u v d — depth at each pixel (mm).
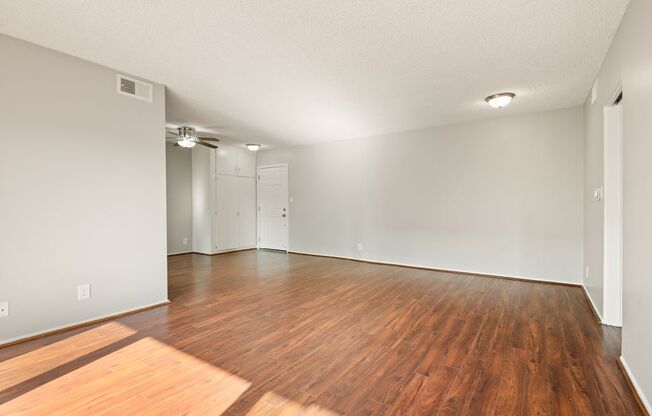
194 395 1863
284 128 5516
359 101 4094
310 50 2768
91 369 2150
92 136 2979
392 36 2533
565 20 2314
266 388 1937
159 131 3500
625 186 2154
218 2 2105
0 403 1780
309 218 6961
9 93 2512
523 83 3492
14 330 2547
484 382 1993
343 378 2049
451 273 5129
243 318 3121
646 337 1740
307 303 3598
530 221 4609
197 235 7281
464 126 5082
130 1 2094
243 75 3281
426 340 2617
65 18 2285
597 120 3262
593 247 3500
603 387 1931
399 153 5727
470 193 5047
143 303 3377
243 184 7633
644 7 1847
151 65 3061
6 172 2502
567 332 2764
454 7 2166
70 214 2842
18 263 2566
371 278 4793
